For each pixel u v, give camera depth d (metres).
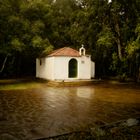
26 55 29.64
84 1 26.75
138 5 22.78
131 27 24.39
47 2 33.78
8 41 24.38
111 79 27.59
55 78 22.59
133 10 23.55
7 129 7.17
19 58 31.67
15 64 32.44
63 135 6.62
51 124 7.79
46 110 10.13
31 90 17.62
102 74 34.00
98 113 9.55
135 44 20.58
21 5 28.03
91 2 24.22
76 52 23.95
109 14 24.73
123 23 25.36
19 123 7.91
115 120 8.37
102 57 31.06
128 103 12.10
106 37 23.75
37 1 29.09
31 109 10.34
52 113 9.52
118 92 16.72
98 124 7.79
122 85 21.73
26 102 12.19
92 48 29.67
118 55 25.70
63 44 35.25
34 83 23.38
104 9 24.06
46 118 8.66
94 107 10.89
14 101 12.48
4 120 8.34
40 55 27.39
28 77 31.48
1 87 19.52
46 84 22.28
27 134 6.65
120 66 25.33
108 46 24.78
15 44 23.55
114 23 25.02
